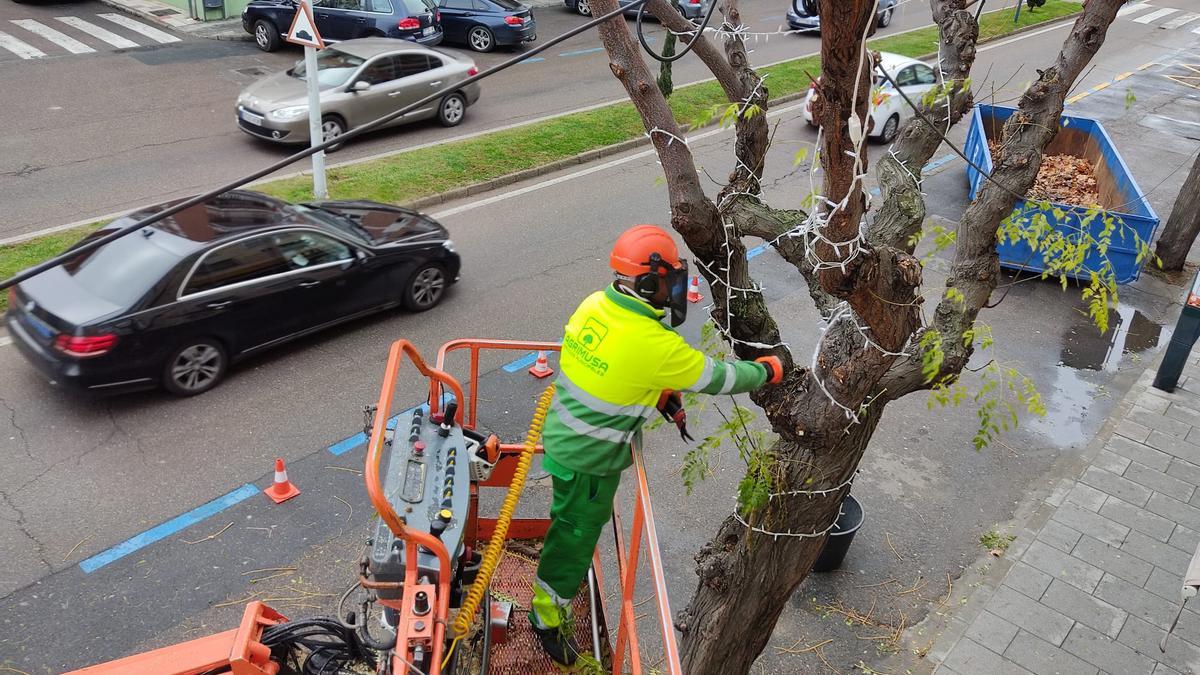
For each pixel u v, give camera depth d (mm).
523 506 7195
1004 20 29656
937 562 7508
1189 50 29281
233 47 20406
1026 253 12359
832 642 6656
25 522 6898
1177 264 13398
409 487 3412
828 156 2895
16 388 8484
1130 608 6973
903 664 6488
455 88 3908
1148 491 8383
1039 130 4453
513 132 16500
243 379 8938
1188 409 9766
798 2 25172
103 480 7406
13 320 8211
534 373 9484
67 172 13180
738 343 4395
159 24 21578
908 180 4500
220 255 8469
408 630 2865
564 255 12227
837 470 4414
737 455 8508
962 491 8406
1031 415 9664
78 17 21656
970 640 6625
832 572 7324
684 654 4988
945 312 4434
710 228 3951
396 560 3121
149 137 14836
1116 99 22938
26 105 15766
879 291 3297
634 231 3367
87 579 6461
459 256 10859
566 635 3807
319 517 7246
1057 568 7355
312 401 8695
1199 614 6941
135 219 8797
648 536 3334
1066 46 4500
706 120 4035
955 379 4367
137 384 8188
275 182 13320
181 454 7797
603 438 3445
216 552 6816
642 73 3754
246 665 3287
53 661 5824
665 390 3436
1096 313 4266
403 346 3727
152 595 6391
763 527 4543
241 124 14680
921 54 24500
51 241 10922
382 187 13625
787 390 4262
